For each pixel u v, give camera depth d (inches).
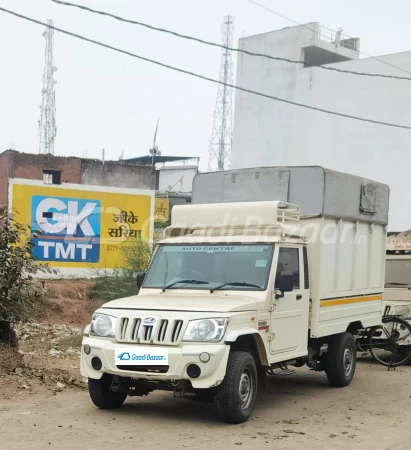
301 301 371.6
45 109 2321.6
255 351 331.0
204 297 329.7
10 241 428.1
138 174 1857.8
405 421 331.0
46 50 2300.7
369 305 466.0
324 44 1812.3
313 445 278.5
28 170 1686.8
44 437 281.0
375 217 470.6
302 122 1797.5
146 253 742.5
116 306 320.8
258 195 417.7
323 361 429.1
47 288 709.3
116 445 270.4
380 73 1642.5
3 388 374.3
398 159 1616.6
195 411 340.8
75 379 413.4
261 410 354.6
